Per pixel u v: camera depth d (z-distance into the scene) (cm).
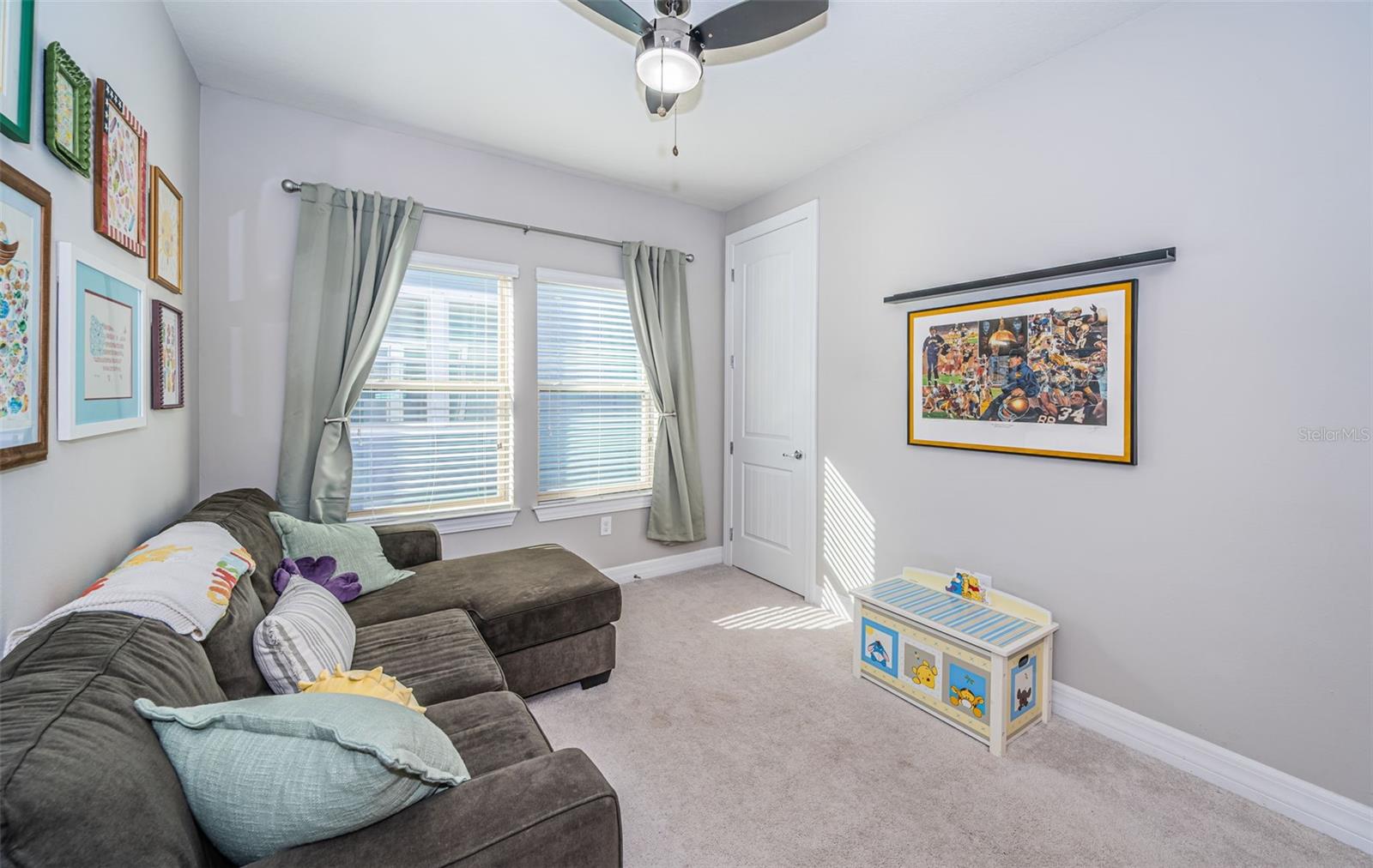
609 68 227
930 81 233
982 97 239
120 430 143
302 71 229
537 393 330
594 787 97
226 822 79
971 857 149
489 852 84
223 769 79
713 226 397
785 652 267
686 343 379
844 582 310
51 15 112
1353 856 150
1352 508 154
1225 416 175
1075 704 211
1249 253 169
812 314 327
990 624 212
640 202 362
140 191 159
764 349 366
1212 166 176
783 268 349
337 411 262
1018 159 226
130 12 157
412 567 252
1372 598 151
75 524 120
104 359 133
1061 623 215
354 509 281
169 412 193
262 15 194
